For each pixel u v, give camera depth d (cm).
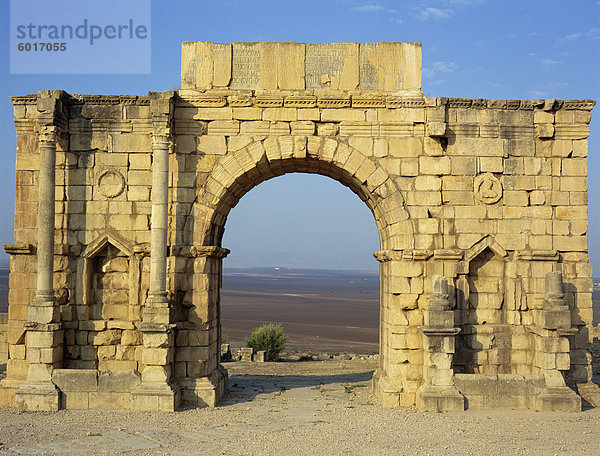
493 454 1458
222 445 1530
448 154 2117
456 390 1975
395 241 2097
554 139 2134
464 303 2089
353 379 2683
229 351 3819
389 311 2103
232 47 2152
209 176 2103
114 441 1559
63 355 2069
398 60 2144
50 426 1714
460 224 2102
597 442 1573
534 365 2066
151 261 2008
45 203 2009
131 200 2106
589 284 2094
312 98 2100
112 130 2119
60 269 2086
